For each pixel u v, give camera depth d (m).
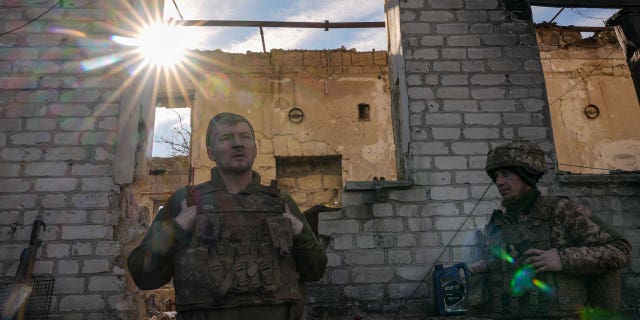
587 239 1.64
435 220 4.01
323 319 3.73
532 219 1.76
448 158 4.16
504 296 1.80
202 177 8.86
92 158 3.93
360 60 9.98
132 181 3.99
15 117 3.98
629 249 1.65
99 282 3.62
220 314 1.43
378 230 3.97
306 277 1.69
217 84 9.50
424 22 4.52
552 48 9.91
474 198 4.07
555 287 1.63
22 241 3.67
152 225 1.64
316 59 9.91
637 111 9.73
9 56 4.14
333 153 9.33
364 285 3.84
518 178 1.84
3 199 3.76
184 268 1.46
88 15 4.30
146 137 4.24
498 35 4.52
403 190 4.07
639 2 4.98
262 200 1.64
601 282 1.64
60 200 3.80
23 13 4.26
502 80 4.40
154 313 7.20
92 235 3.73
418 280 3.86
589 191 4.08
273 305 1.49
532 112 4.32
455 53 4.45
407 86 4.33
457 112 4.29
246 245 1.52
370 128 9.58
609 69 9.92
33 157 3.89
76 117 4.03
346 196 4.06
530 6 4.65
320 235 3.95
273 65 9.77
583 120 9.55
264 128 9.34
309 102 9.62
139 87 4.22
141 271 1.54
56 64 4.16
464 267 3.39
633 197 4.07
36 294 3.52
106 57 4.23
